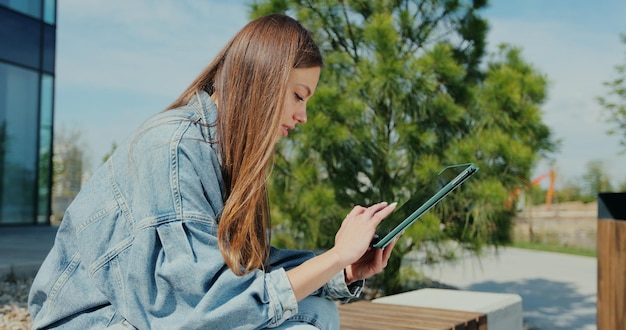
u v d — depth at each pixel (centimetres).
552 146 550
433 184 159
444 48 539
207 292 120
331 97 523
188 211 123
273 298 123
